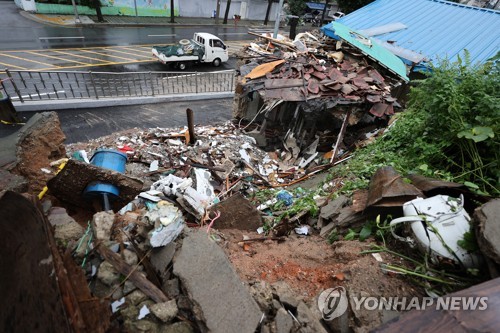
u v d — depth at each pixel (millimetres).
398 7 13664
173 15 27719
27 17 21984
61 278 2102
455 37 11289
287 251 3785
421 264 2811
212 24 30219
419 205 2984
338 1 20781
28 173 4648
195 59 18531
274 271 3326
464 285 2535
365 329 2342
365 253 3203
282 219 5012
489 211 2525
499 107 3859
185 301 2418
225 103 14562
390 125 7324
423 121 5461
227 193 6980
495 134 3910
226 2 32844
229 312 2283
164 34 24578
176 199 5254
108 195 4289
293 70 9422
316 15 36219
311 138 9547
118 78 15477
